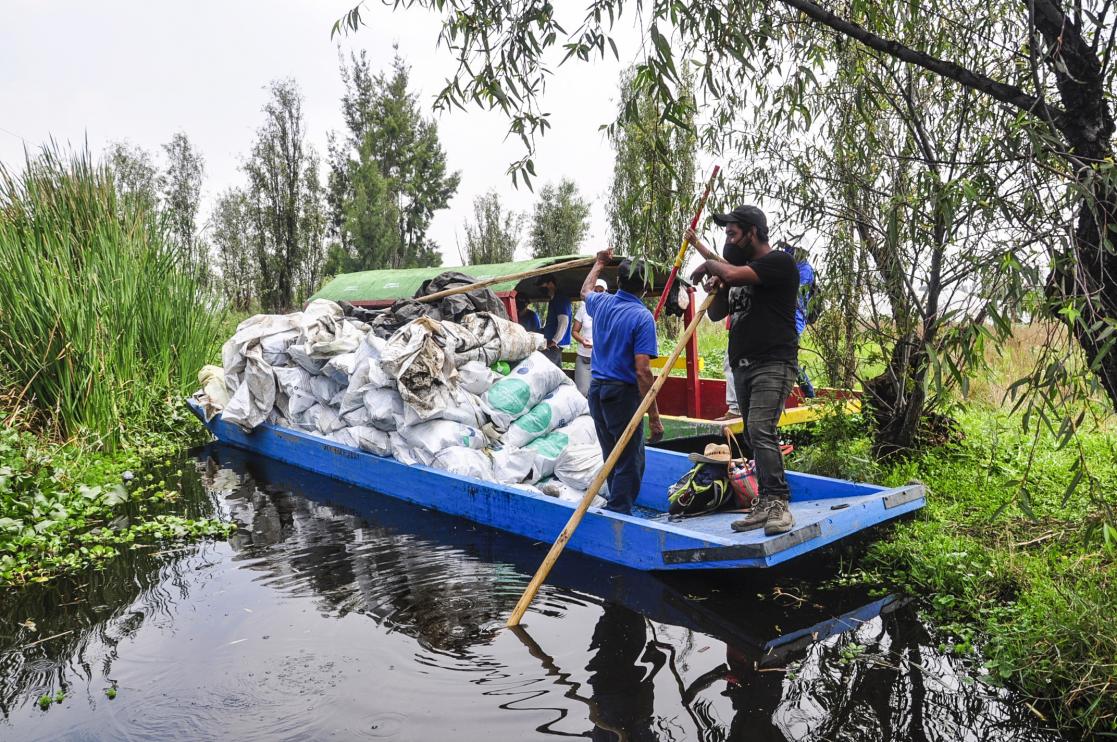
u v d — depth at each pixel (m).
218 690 3.01
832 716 2.74
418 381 5.66
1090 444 5.70
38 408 7.09
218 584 4.18
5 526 4.89
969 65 4.82
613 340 4.61
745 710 2.78
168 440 8.20
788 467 5.79
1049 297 2.78
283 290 18.52
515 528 4.86
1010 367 5.89
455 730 2.68
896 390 5.85
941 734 2.62
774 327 3.98
